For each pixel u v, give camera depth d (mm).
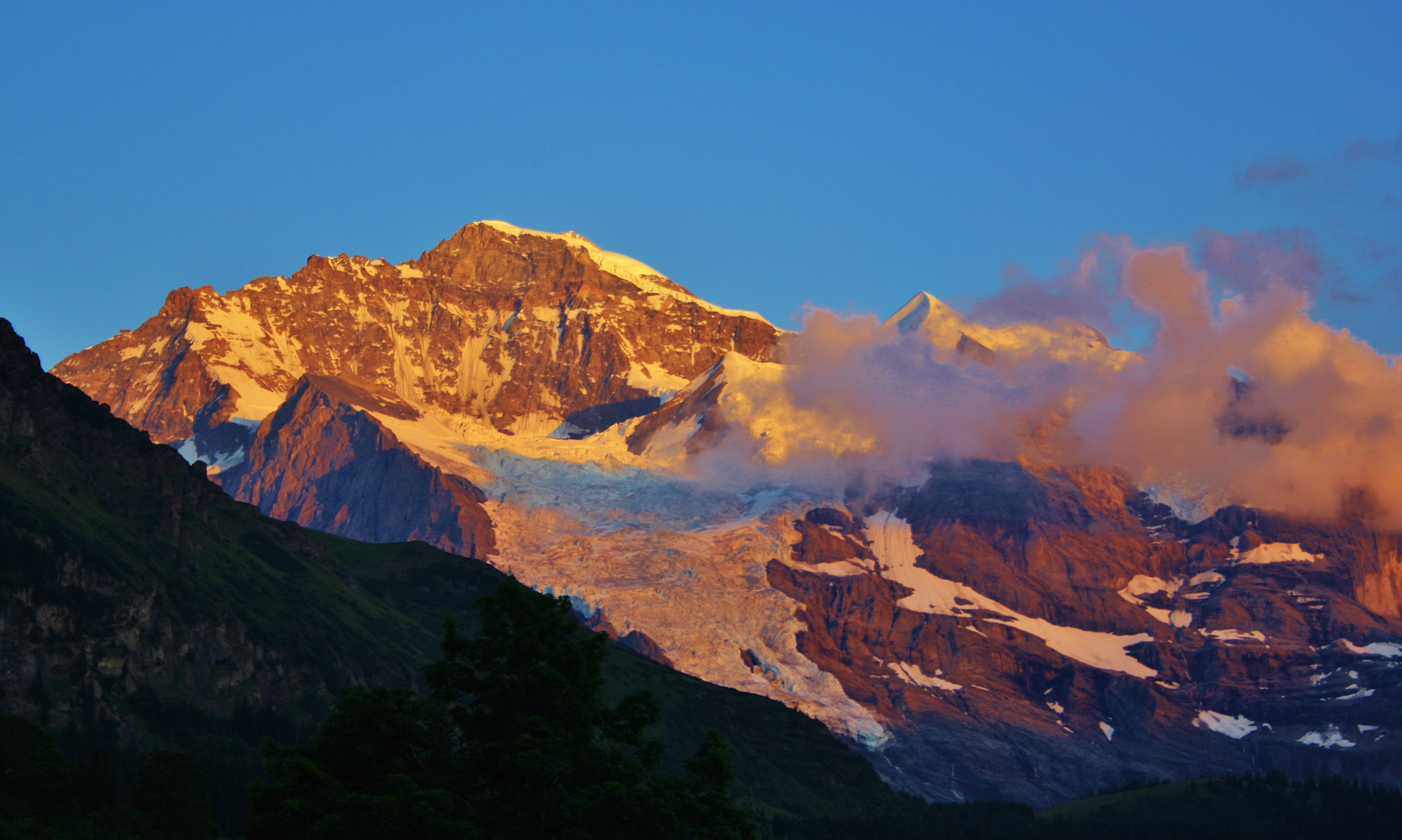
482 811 136375
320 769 136000
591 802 133750
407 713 140500
